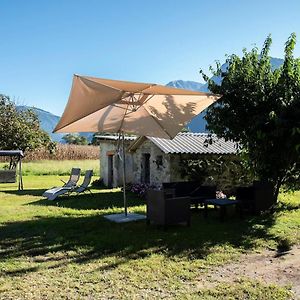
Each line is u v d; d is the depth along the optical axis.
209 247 7.40
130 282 5.55
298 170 11.17
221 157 15.11
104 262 6.47
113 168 19.20
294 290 5.32
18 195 15.84
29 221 9.94
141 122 9.88
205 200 10.67
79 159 38.44
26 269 6.11
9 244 7.64
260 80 10.27
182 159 14.66
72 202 13.64
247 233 8.55
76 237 8.16
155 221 9.03
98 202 13.63
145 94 8.71
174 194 10.84
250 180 15.18
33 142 32.25
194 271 6.06
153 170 15.69
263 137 9.80
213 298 4.99
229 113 10.68
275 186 11.63
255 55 10.77
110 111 10.11
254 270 6.16
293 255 7.02
